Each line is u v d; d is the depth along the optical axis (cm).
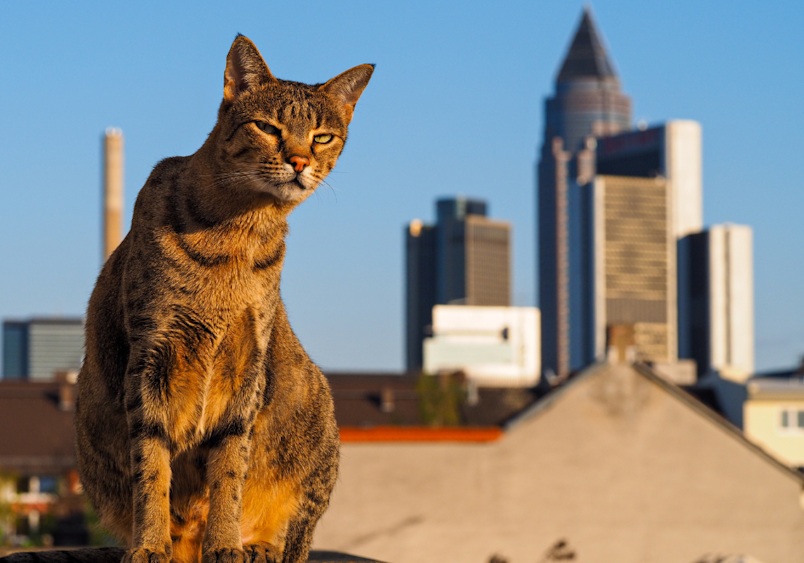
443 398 4322
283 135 555
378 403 5134
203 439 546
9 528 3956
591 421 2548
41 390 5222
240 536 539
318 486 618
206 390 533
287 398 589
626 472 2553
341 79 601
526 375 8781
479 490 2431
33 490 4688
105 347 555
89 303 576
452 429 2425
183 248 521
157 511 517
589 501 2517
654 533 2545
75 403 597
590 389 2564
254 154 543
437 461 2403
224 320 529
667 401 2598
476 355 8706
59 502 4294
